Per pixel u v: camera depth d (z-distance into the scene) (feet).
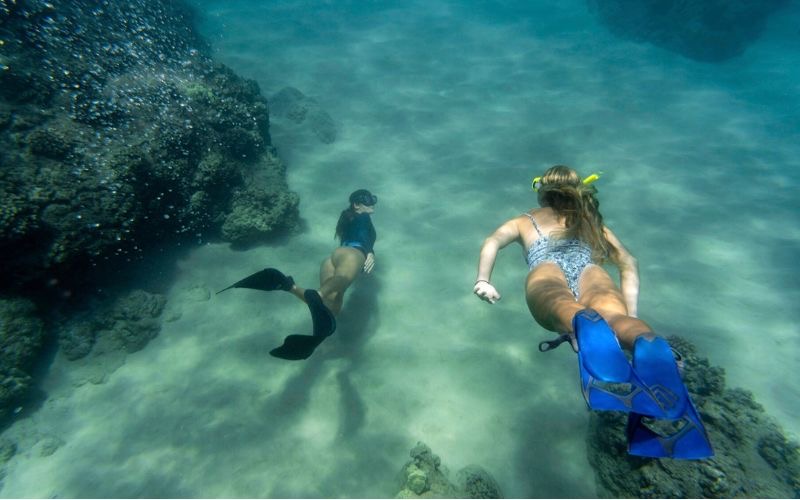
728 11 42.22
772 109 33.53
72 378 14.44
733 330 16.57
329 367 14.90
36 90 16.98
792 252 20.42
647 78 38.34
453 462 12.21
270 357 15.33
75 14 22.95
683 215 22.84
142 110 18.88
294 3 51.11
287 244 20.10
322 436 12.87
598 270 8.03
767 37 45.37
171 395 14.07
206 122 20.24
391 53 40.70
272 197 20.07
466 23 48.78
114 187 15.72
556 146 28.40
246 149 21.66
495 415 13.44
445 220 21.97
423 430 13.02
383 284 18.30
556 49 43.52
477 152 27.45
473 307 17.29
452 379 14.53
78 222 14.73
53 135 15.53
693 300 17.88
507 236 9.18
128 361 15.17
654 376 5.37
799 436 12.57
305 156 26.21
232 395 14.06
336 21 47.01
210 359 15.25
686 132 30.63
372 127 29.60
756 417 11.55
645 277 18.98
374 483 11.74
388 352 15.44
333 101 32.48
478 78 37.17
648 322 16.83
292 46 40.52
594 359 5.34
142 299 16.20
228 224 19.21
